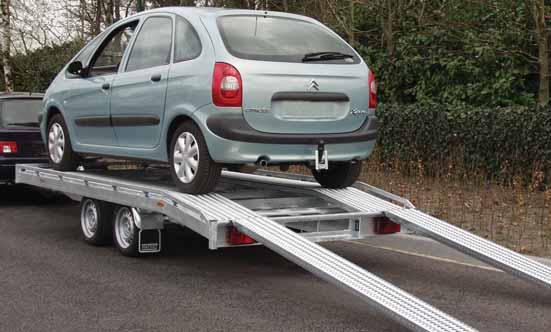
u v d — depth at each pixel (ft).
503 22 42.04
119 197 23.30
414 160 41.55
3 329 17.04
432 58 45.03
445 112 40.47
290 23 23.43
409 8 48.19
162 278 21.79
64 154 28.19
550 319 18.13
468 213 31.55
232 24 22.22
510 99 41.83
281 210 22.22
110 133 25.59
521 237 27.25
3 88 73.82
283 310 18.60
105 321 17.65
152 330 16.99
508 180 36.96
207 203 20.51
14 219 32.45
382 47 49.52
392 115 42.96
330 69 22.40
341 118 22.45
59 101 28.22
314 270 17.30
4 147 34.65
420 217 21.89
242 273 22.48
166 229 27.76
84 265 23.41
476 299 19.84
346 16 50.08
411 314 15.49
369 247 26.73
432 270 23.09
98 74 26.63
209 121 20.90
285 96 21.36
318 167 21.90
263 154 21.18
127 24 25.95
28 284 21.06
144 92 23.59
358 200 23.02
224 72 20.84
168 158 23.13
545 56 38.73
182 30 22.95
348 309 18.71
